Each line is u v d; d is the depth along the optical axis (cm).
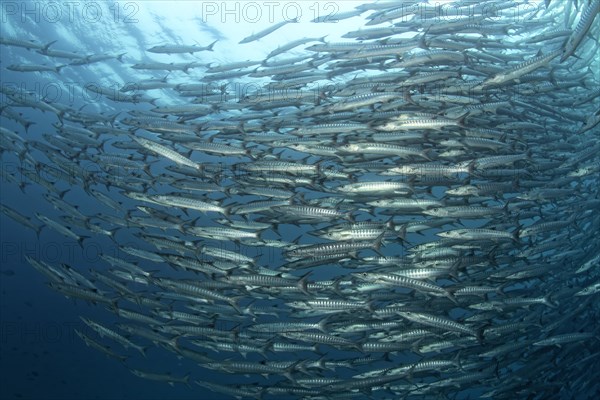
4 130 569
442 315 423
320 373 453
